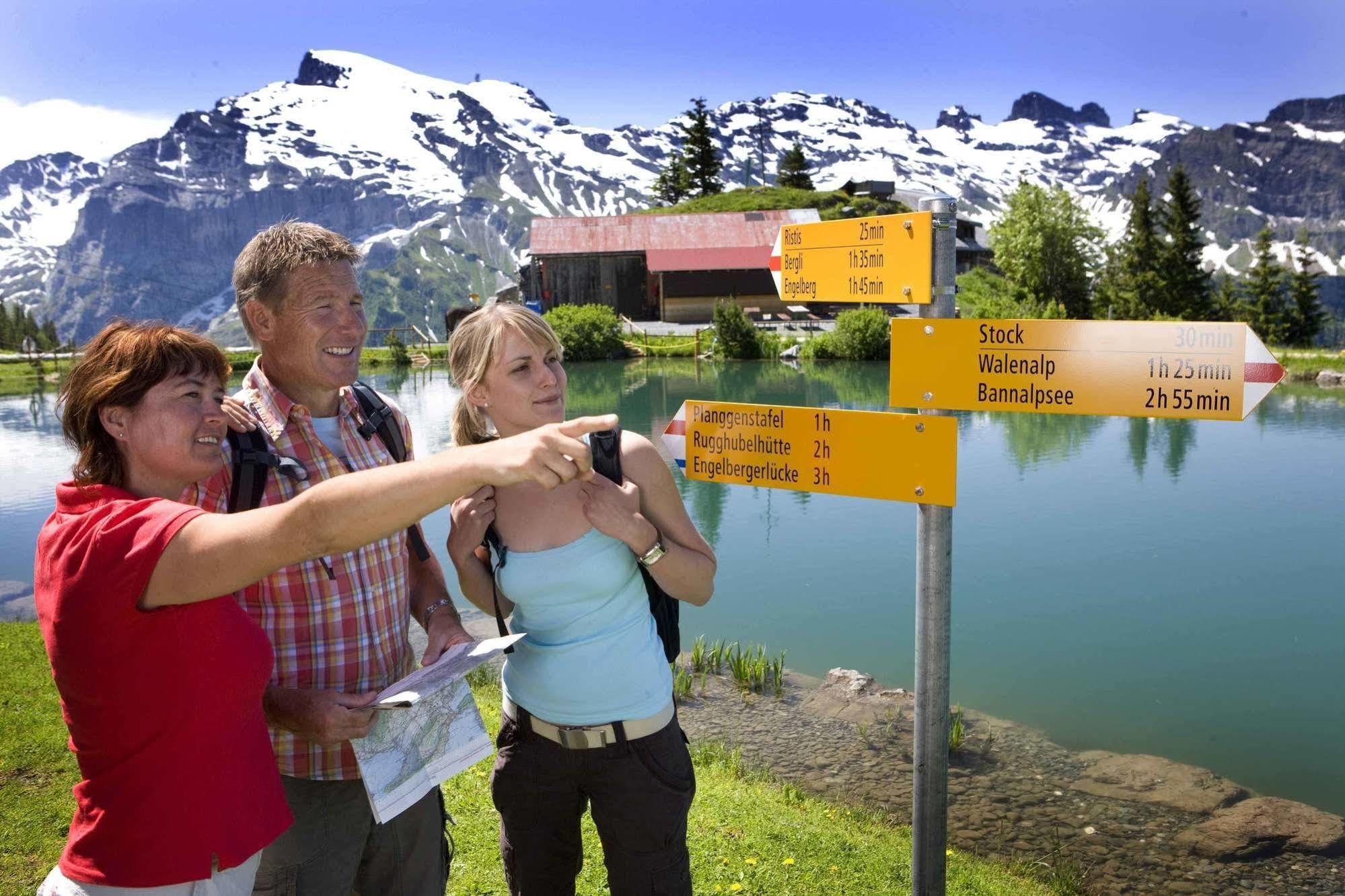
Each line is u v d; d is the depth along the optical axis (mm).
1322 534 13430
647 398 30719
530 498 2334
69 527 1641
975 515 14945
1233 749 6953
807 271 2807
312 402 2361
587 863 3664
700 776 5461
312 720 1939
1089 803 5766
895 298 2480
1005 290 58156
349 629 2229
